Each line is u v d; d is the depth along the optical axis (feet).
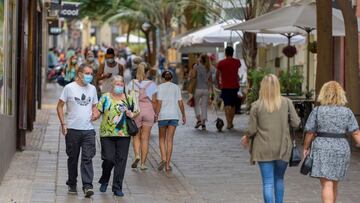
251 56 185.57
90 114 81.05
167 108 99.81
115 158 82.38
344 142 67.92
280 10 134.82
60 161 102.42
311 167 68.28
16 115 107.45
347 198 81.71
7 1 91.50
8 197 77.77
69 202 77.25
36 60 165.99
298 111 142.20
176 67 328.29
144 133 99.81
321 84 119.14
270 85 69.87
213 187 88.63
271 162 69.92
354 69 115.96
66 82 175.01
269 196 69.72
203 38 191.31
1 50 85.76
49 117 164.76
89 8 354.54
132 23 381.40
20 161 100.58
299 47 217.56
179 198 82.02
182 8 270.26
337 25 132.98
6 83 92.22
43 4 192.95
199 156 112.88
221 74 150.00
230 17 209.97
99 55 320.09
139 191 85.51
